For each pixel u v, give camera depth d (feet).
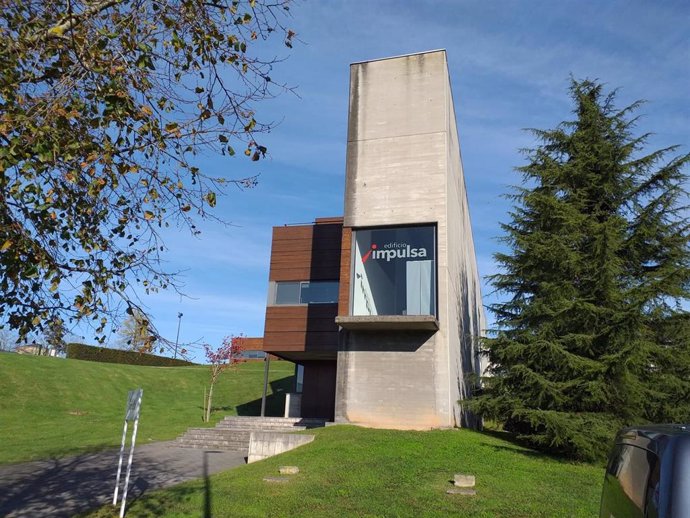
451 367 51.57
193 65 22.30
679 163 45.93
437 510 25.90
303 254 72.02
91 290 20.08
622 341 40.73
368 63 58.70
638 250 46.91
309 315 69.21
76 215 21.16
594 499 28.45
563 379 42.83
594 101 51.19
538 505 26.96
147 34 21.34
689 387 41.27
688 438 9.21
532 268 49.32
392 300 51.72
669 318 43.27
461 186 71.41
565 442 39.99
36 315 20.53
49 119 18.60
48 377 92.32
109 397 94.12
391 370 49.80
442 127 54.75
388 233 53.83
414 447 39.22
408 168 54.60
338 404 50.14
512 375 45.21
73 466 42.55
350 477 31.76
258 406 99.50
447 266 51.47
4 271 18.84
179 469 41.75
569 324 43.93
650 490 9.17
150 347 21.12
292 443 42.68
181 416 86.17
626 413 41.06
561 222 46.91
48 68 20.16
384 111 56.85
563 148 51.11
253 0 21.31
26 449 50.60
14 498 31.14
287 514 25.26
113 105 19.03
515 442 45.80
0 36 18.62
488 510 26.07
